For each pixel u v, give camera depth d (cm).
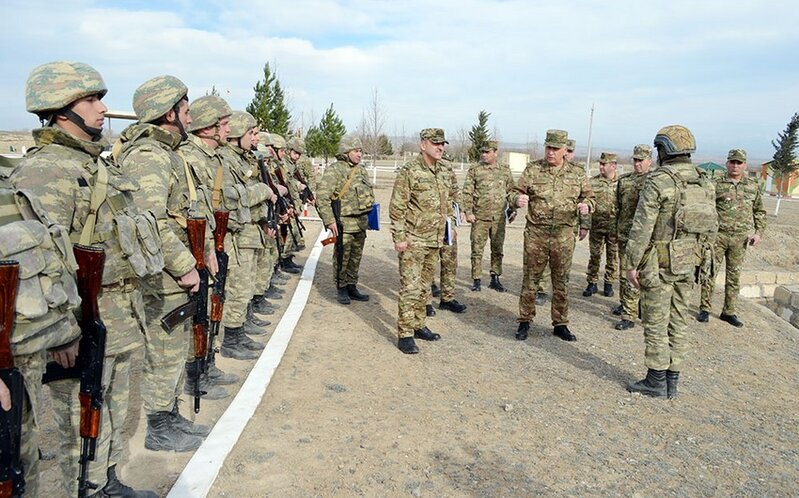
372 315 712
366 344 601
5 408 200
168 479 339
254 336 617
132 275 293
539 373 543
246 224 546
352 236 754
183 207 395
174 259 335
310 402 451
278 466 354
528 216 635
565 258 630
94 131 280
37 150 269
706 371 577
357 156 752
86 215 268
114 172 296
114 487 301
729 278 760
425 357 573
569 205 619
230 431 383
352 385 491
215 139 492
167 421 376
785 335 735
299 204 1102
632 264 488
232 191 497
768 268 1380
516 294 862
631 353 612
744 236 744
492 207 852
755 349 665
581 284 951
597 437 417
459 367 549
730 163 743
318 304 752
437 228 585
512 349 609
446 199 601
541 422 437
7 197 217
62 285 225
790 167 2631
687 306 494
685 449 405
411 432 410
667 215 480
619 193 719
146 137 366
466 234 1439
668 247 480
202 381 455
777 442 423
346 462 364
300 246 1160
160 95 370
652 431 432
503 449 392
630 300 698
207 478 326
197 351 394
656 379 495
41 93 263
